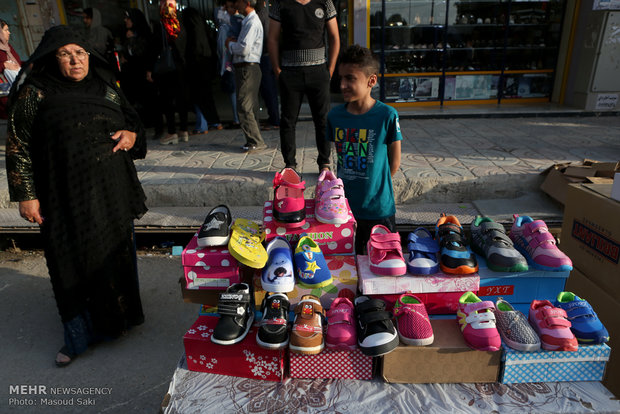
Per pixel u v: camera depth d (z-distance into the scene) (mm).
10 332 2879
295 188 2164
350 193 2420
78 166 2182
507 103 7980
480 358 1516
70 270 2332
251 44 4691
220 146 5539
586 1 6961
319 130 4008
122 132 2375
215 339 1551
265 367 1581
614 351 2084
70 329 2475
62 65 2070
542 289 1856
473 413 1387
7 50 4762
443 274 1778
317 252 1894
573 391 1479
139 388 2371
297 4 3564
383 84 7750
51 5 6723
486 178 4020
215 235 1861
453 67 7754
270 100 6336
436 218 3736
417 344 1507
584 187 2418
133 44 5723
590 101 7023
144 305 3162
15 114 2062
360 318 1585
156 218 3875
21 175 2131
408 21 7418
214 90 7465
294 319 1683
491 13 7473
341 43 7473
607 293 2148
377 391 1514
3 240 4020
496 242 1829
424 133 6086
